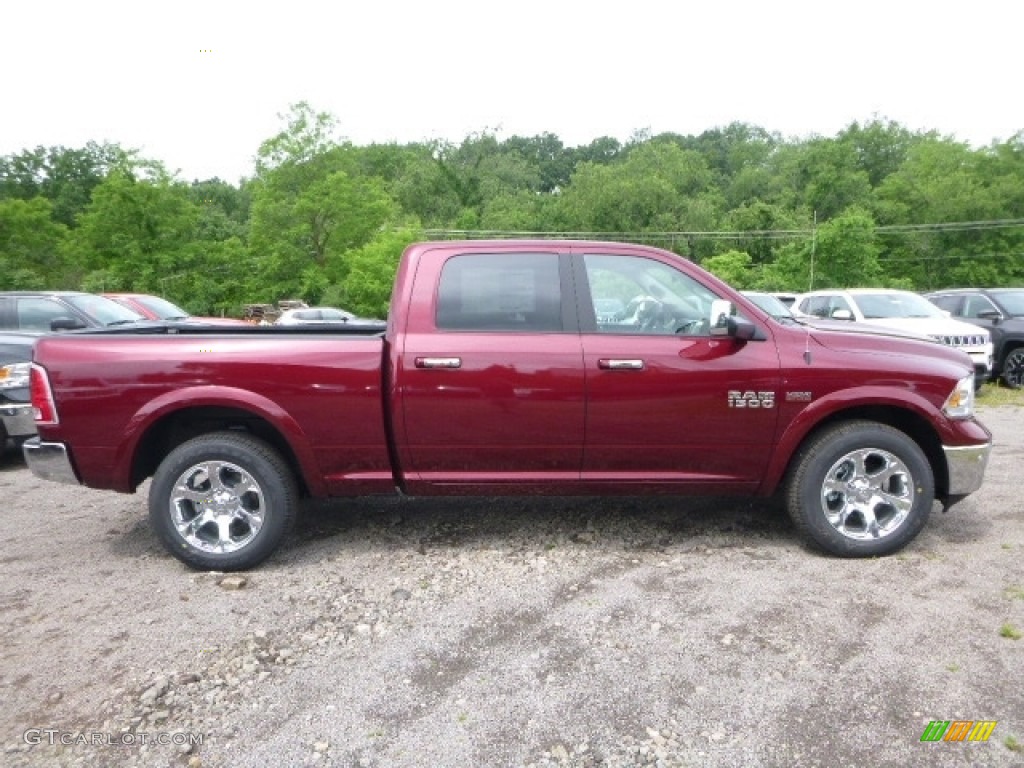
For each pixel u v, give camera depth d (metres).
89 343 3.95
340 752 2.44
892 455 3.92
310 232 37.44
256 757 2.42
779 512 4.82
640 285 4.07
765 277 38.56
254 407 3.88
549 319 4.00
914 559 3.96
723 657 2.98
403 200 66.19
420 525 4.68
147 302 11.77
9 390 6.48
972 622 3.23
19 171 61.56
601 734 2.51
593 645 3.10
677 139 98.69
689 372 3.91
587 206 59.97
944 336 9.58
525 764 2.36
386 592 3.68
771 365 3.91
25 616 3.49
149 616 3.46
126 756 2.44
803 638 3.12
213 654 3.09
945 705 2.63
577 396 3.90
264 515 3.94
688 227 56.62
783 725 2.54
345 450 3.98
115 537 4.62
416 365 3.89
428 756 2.41
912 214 51.34
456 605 3.52
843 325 4.64
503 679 2.86
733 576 3.78
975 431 3.99
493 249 4.10
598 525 4.62
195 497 3.96
